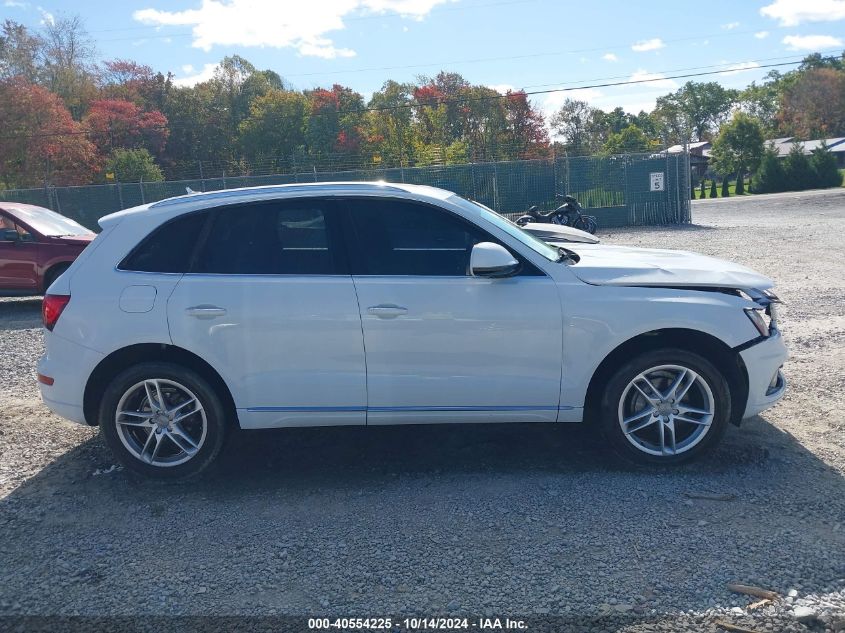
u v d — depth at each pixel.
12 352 8.55
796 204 32.94
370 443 5.23
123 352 4.59
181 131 69.94
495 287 4.45
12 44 48.03
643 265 4.70
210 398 4.55
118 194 25.73
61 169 40.91
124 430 4.61
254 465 4.94
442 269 4.52
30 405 6.32
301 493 4.49
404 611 3.24
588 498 4.23
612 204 24.06
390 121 62.59
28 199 25.64
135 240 4.64
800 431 5.07
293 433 5.47
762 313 4.64
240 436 5.45
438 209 4.60
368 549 3.79
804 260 13.03
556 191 24.14
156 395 4.60
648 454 4.53
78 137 41.22
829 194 40.41
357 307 4.44
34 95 39.12
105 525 4.16
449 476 4.63
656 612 3.15
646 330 4.43
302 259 4.55
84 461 5.07
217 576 3.60
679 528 3.85
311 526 4.06
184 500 4.45
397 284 4.46
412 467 4.80
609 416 4.55
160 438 4.62
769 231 19.39
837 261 12.75
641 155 23.78
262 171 66.44
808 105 92.88
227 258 4.57
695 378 4.48
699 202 42.75
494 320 4.43
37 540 4.01
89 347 4.52
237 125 73.31
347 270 4.52
